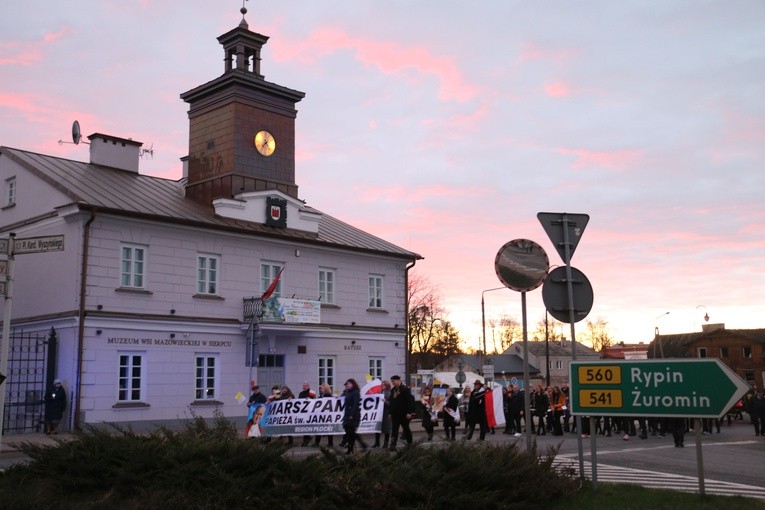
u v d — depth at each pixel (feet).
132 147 115.55
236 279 105.50
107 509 28.73
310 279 114.83
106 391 89.61
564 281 37.81
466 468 31.96
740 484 46.52
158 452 33.30
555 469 35.83
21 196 101.14
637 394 33.96
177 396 96.63
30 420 88.99
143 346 93.91
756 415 101.96
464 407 108.58
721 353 350.23
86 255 89.81
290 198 114.42
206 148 116.98
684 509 31.81
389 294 126.52
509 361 366.63
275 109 119.55
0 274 47.06
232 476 31.01
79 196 90.79
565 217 38.32
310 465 32.04
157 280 96.68
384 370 123.95
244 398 103.96
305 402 76.64
